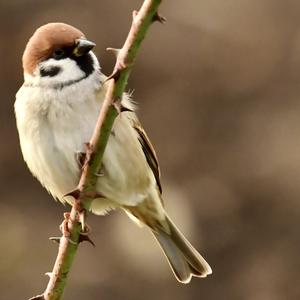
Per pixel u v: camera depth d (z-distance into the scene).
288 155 14.49
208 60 15.13
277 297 13.49
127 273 13.31
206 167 14.54
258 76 15.13
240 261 13.79
